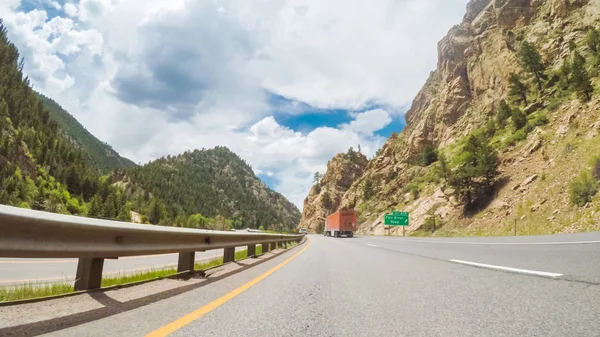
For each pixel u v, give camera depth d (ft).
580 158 108.99
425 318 9.52
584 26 249.55
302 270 24.22
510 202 135.85
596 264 17.42
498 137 216.13
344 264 27.68
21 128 493.77
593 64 177.06
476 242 49.57
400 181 327.06
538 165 138.72
